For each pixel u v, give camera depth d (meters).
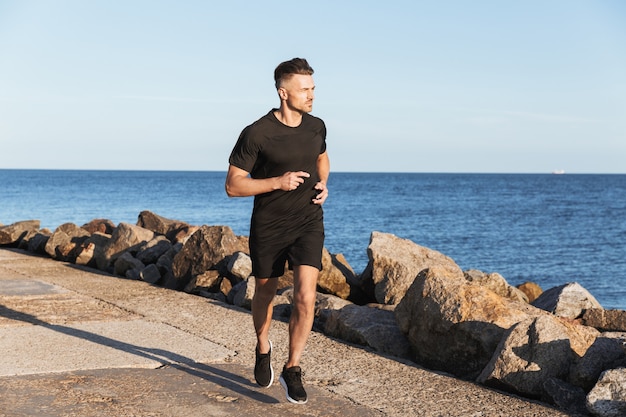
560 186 149.25
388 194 97.75
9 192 86.44
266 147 4.29
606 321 7.09
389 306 7.29
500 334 5.25
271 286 4.54
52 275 9.81
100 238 11.18
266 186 4.18
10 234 13.69
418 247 8.66
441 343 5.53
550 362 4.79
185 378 4.91
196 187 114.44
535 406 4.57
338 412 4.36
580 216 57.56
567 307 7.58
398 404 4.55
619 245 35.59
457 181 190.62
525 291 10.59
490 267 27.38
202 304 7.72
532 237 39.03
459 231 42.06
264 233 4.40
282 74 4.27
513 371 4.82
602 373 4.34
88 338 5.96
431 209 63.44
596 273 25.94
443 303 5.55
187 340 5.99
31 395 4.45
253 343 5.99
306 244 4.37
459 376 5.40
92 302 7.69
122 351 5.56
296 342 4.38
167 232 12.13
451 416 4.35
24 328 6.28
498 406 4.55
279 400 4.54
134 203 64.25
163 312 7.20
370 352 5.87
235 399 4.52
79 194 83.00
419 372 5.32
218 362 5.37
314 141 4.40
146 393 4.56
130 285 9.05
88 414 4.13
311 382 4.98
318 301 7.36
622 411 4.19
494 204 74.62
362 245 32.25
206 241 9.22
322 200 4.37
